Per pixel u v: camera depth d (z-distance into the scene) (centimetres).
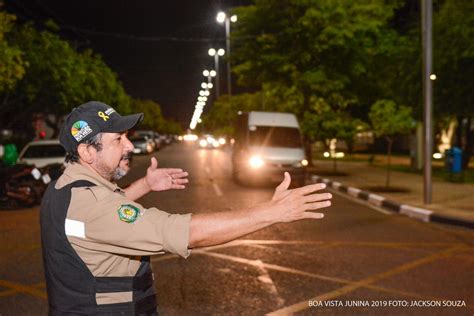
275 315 527
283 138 1847
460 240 911
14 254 807
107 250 184
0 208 1292
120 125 201
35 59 2578
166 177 264
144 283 195
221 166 2875
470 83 1909
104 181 199
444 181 1833
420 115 2128
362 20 2373
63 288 186
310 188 184
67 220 185
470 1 1870
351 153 3988
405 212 1208
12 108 3131
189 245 179
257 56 2569
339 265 729
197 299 578
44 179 1345
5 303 576
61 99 2847
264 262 745
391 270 703
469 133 2341
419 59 2061
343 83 2455
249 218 180
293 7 2433
